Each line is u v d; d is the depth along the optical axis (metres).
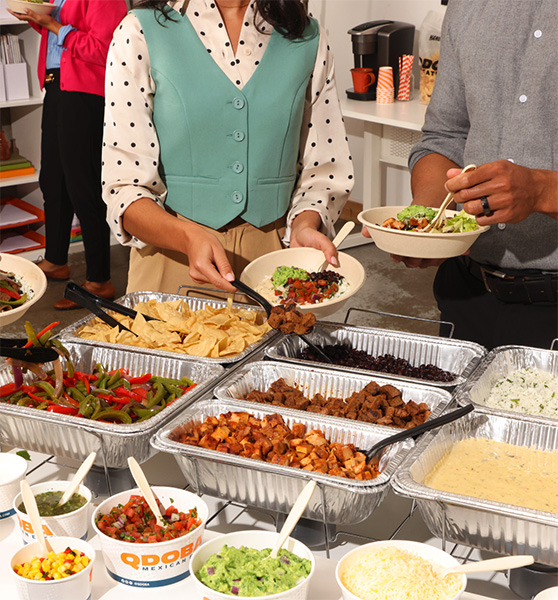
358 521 1.13
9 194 4.70
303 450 1.23
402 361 1.64
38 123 4.41
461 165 1.95
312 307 1.64
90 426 1.25
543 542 1.02
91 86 3.61
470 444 1.32
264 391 1.52
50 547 0.99
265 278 1.81
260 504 1.17
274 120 1.81
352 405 1.41
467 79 1.79
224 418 1.32
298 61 1.83
